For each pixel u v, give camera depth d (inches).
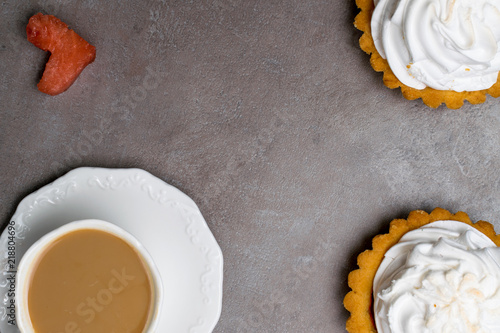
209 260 19.9
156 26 21.0
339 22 21.3
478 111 21.5
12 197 20.7
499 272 19.1
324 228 21.4
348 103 21.4
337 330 21.4
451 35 19.2
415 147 21.5
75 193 19.6
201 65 21.2
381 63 20.5
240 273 21.3
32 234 19.5
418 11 19.4
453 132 21.5
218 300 19.9
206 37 21.2
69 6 20.8
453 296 19.0
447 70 19.6
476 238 19.6
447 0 19.2
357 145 21.5
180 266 19.9
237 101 21.3
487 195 21.5
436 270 19.2
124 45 21.0
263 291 21.3
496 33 19.5
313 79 21.3
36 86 20.8
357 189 21.5
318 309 21.4
